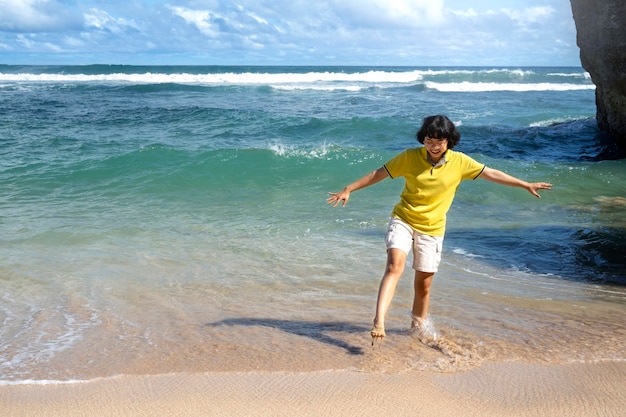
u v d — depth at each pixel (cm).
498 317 486
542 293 559
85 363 389
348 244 729
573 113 2572
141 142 1622
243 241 739
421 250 409
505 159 1447
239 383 349
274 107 2762
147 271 617
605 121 1784
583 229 816
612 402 322
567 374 363
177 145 1584
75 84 4322
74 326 464
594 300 541
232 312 498
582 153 1591
